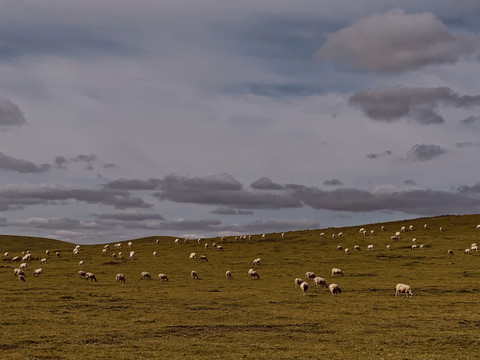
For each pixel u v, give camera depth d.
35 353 26.86
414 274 70.62
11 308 43.56
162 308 44.31
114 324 36.31
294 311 42.84
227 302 48.19
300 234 128.62
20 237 176.38
